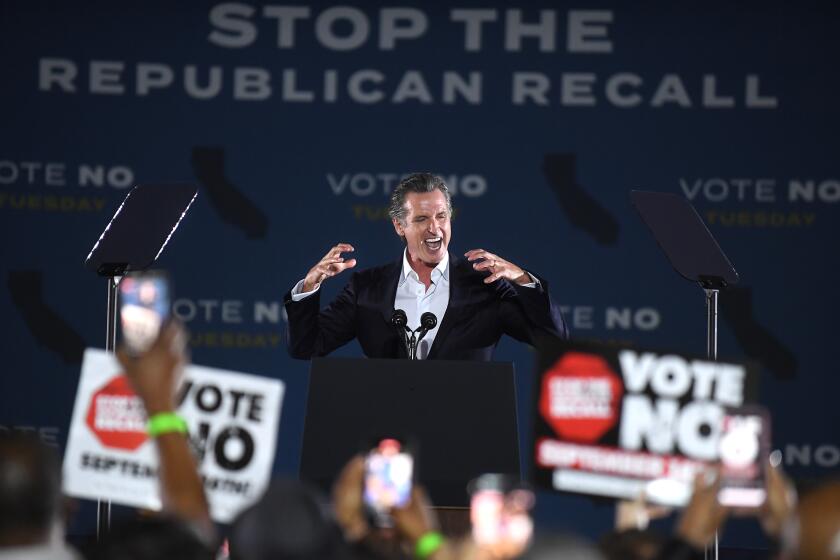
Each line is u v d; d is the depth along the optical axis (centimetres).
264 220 2394
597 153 2386
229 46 2388
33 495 532
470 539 659
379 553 730
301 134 2392
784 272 2386
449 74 2388
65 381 2388
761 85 2380
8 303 2378
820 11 2377
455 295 1548
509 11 2386
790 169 2380
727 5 2378
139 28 2384
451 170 2391
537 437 888
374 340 1564
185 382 845
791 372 2386
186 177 2389
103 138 2378
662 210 1482
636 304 2392
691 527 712
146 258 1371
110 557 577
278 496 563
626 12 2381
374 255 2397
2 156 2370
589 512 2372
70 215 2378
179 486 669
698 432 867
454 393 1208
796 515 528
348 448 1179
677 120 2386
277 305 2395
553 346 888
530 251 2394
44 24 2373
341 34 2391
